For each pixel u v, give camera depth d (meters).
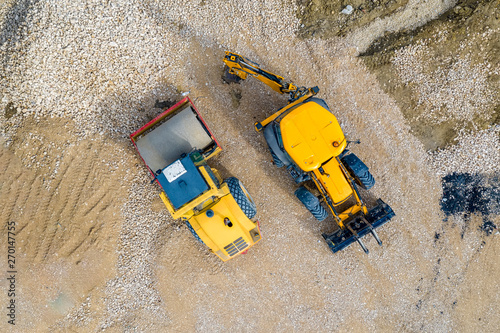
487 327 9.03
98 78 7.56
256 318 8.55
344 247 7.78
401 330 8.87
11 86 7.36
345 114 8.36
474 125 8.48
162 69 7.94
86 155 7.78
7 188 7.66
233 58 6.91
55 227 7.79
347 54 8.21
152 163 7.05
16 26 7.30
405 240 8.73
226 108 8.21
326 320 8.67
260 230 8.47
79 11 7.32
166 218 8.20
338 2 7.95
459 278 8.94
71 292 7.96
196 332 8.44
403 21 8.05
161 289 8.30
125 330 8.24
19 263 7.79
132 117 7.90
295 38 8.23
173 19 7.96
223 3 8.03
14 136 7.59
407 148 8.59
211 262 8.38
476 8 7.67
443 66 8.12
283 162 7.46
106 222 7.93
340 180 6.77
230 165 8.32
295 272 8.59
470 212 8.89
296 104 7.10
